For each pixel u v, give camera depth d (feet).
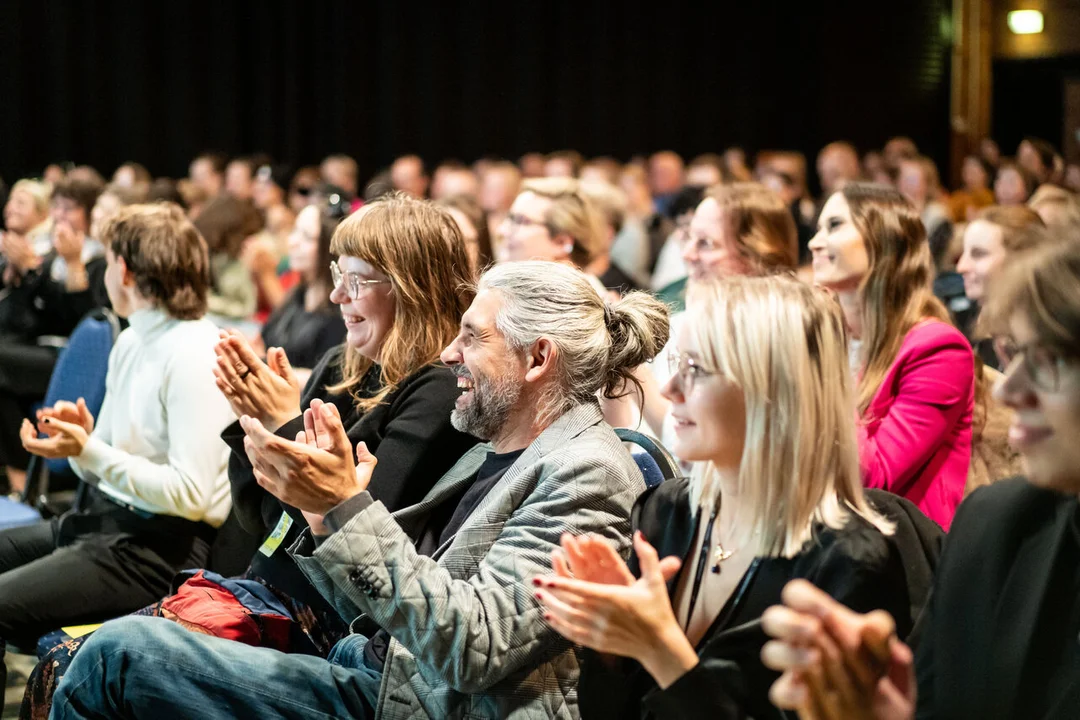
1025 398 4.11
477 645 6.21
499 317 6.98
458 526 7.20
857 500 5.56
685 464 9.80
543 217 13.41
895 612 5.24
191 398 9.80
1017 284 4.06
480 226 15.78
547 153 38.40
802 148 38.52
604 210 20.57
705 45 38.45
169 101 35.70
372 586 6.24
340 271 8.62
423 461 8.05
